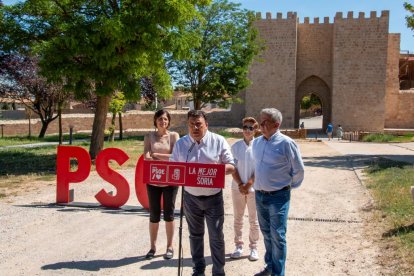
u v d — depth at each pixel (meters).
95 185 10.74
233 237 6.54
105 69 13.70
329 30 43.03
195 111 4.66
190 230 4.77
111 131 25.94
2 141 25.28
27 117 43.44
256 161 4.84
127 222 7.29
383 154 19.77
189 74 28.75
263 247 6.12
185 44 14.16
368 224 7.02
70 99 26.56
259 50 30.56
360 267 5.15
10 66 24.39
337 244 6.09
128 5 13.27
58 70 13.45
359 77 40.81
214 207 4.60
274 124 4.73
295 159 4.66
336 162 16.36
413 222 6.51
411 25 18.58
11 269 5.20
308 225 7.17
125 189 8.16
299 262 5.43
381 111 40.69
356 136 35.62
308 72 43.72
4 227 6.90
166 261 5.50
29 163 14.72
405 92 43.53
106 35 12.53
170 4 12.73
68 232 6.70
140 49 13.30
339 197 9.49
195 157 4.64
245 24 29.17
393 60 43.75
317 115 73.19
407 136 35.72
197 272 4.77
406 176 10.83
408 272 4.73
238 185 5.10
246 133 5.44
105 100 15.02
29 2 13.76
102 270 5.18
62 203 8.50
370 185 10.37
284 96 41.62
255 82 42.00
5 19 14.14
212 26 28.11
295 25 41.25
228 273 5.11
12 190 10.02
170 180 4.36
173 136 5.98
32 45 14.11
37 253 5.75
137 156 16.81
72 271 5.15
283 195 4.71
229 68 28.33
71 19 13.69
